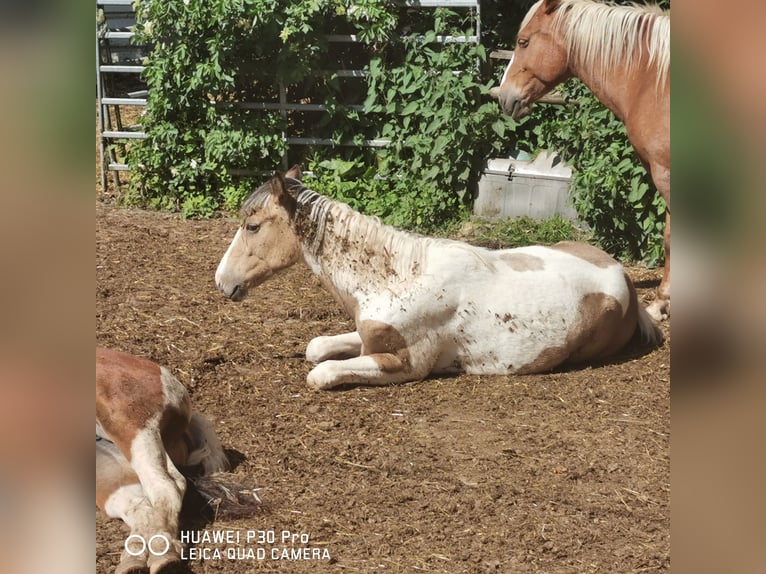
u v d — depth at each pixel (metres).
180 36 9.42
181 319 6.35
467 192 9.13
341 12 9.20
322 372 5.13
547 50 6.67
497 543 3.52
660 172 6.21
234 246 5.46
